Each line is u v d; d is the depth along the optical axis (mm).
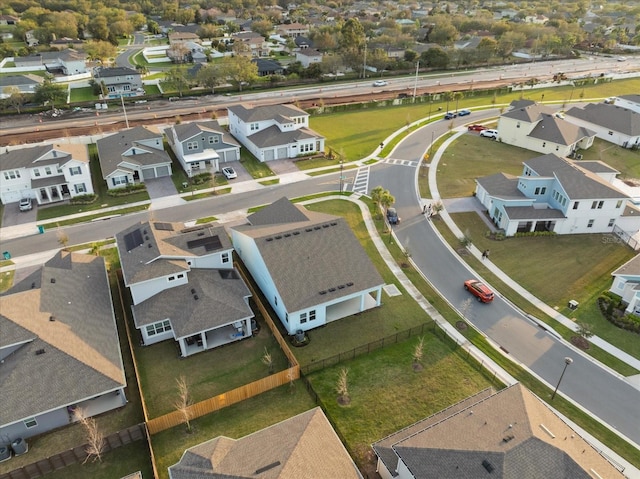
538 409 27516
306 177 69562
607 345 39156
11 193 60594
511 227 54750
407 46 152250
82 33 181750
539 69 141500
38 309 34562
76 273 40875
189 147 69875
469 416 27125
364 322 41000
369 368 36094
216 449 25969
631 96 98938
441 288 45969
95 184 66562
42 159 61188
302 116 80188
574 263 50094
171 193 64000
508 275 48156
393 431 30922
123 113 96625
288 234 42875
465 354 37625
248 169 71750
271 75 122000
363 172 71688
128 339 38094
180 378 34812
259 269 42531
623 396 34312
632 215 55406
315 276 40344
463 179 70062
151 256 39406
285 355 37156
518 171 72625
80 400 29984
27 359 30828
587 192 53812
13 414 28609
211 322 36594
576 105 106000
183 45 155750
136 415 31906
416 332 40000
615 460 29391
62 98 101062
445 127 92125
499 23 184625
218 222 56656
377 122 94312
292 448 25281
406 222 57781
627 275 43000
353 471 25391
